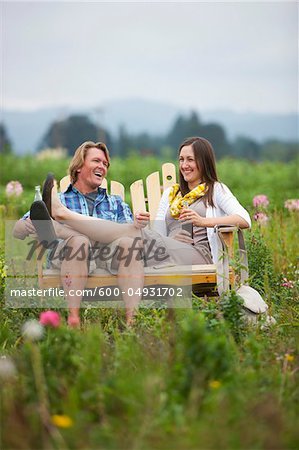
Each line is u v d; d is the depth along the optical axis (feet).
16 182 66.03
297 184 106.52
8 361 28.53
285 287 42.73
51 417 24.90
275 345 32.53
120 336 34.01
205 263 39.01
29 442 23.31
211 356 25.90
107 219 40.11
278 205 67.77
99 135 263.90
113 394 25.57
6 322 35.99
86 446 23.22
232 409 24.36
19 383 26.81
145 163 119.75
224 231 38.04
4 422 24.16
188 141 41.52
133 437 23.22
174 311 35.55
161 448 22.71
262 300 37.37
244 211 39.50
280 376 28.19
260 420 24.12
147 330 33.94
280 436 23.47
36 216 36.32
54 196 37.11
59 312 37.73
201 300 37.32
